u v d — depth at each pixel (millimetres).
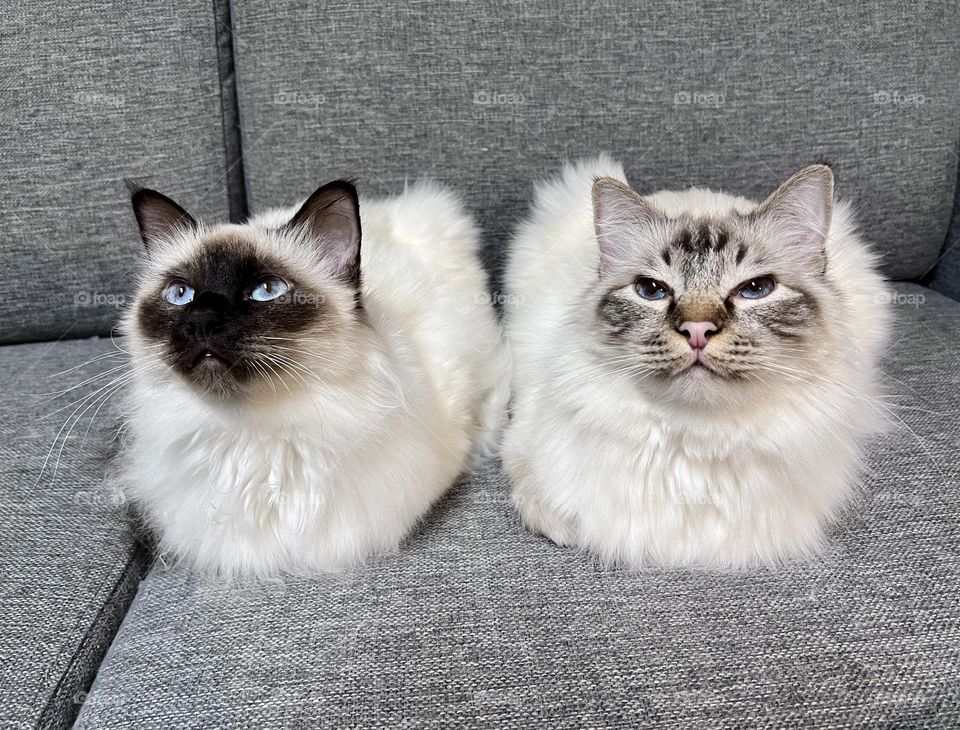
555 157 1782
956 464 1266
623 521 1119
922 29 1735
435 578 1094
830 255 1341
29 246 1752
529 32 1695
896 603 992
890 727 830
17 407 1551
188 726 847
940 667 889
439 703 864
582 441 1135
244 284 1075
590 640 952
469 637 965
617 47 1706
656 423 1058
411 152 1772
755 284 1018
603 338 1053
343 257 1162
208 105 1769
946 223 1937
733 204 1401
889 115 1782
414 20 1680
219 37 1767
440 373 1337
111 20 1666
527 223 1680
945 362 1586
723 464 1080
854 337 1143
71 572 1114
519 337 1435
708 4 1690
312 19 1679
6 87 1653
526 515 1200
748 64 1726
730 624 972
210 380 1006
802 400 1017
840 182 1823
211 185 1817
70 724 942
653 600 1029
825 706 845
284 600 1063
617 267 1118
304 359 1035
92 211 1754
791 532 1115
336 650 950
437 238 1590
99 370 1712
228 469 1095
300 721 847
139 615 1064
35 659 963
